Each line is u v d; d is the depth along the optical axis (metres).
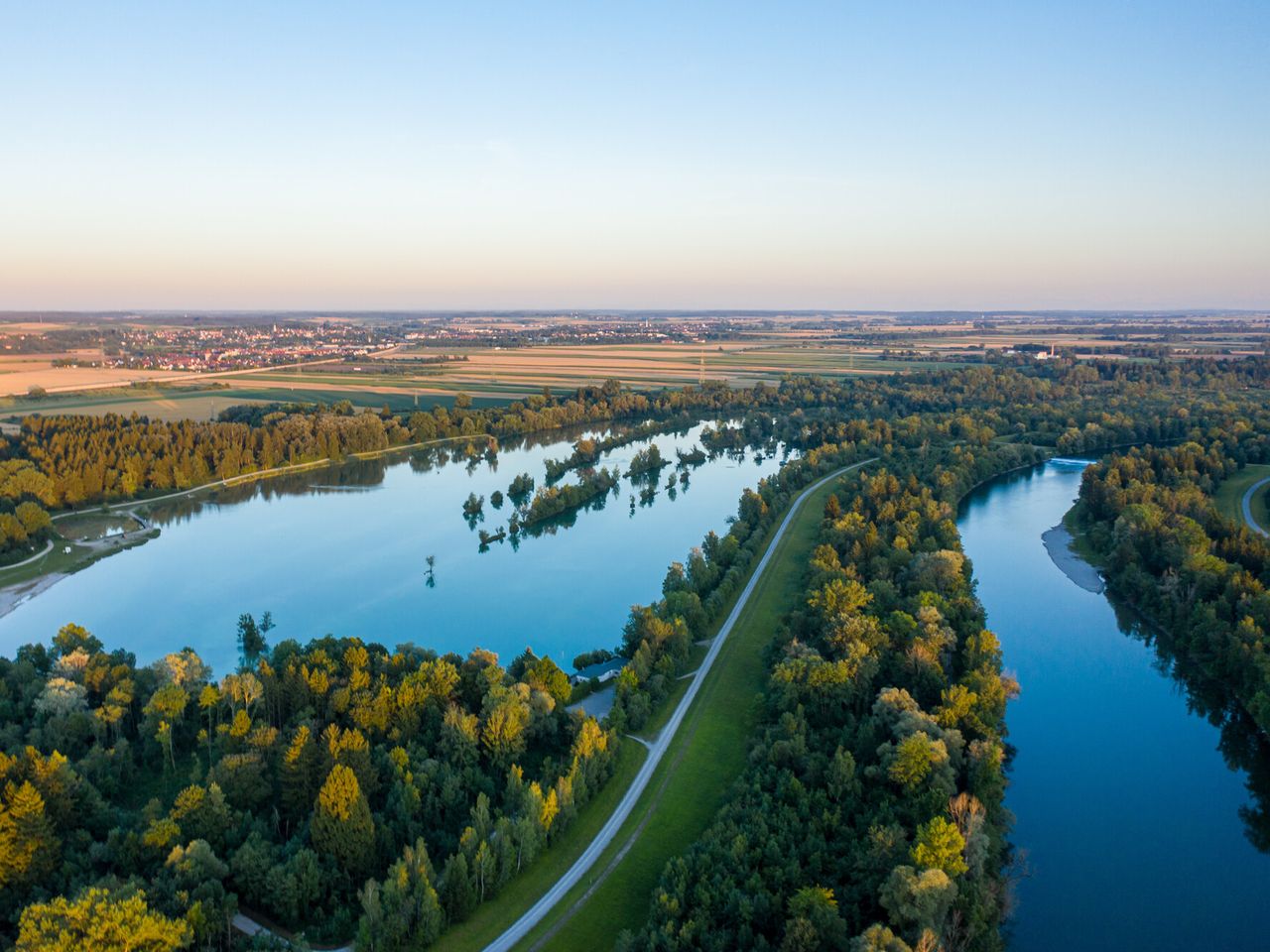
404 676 143.00
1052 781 143.12
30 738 129.62
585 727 129.62
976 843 107.25
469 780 123.50
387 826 110.31
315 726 135.50
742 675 167.88
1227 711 165.38
